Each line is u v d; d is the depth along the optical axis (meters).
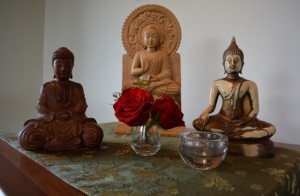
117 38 1.36
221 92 0.71
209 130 0.68
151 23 0.99
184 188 0.43
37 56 1.62
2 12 1.45
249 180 0.47
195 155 0.51
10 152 0.64
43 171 0.51
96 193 0.40
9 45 1.49
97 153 0.64
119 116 0.54
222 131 0.66
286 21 0.93
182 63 1.17
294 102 0.92
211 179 0.47
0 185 0.44
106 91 1.42
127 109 0.53
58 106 0.68
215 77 1.08
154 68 0.94
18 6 1.52
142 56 0.95
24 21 1.55
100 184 0.44
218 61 1.07
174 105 0.57
